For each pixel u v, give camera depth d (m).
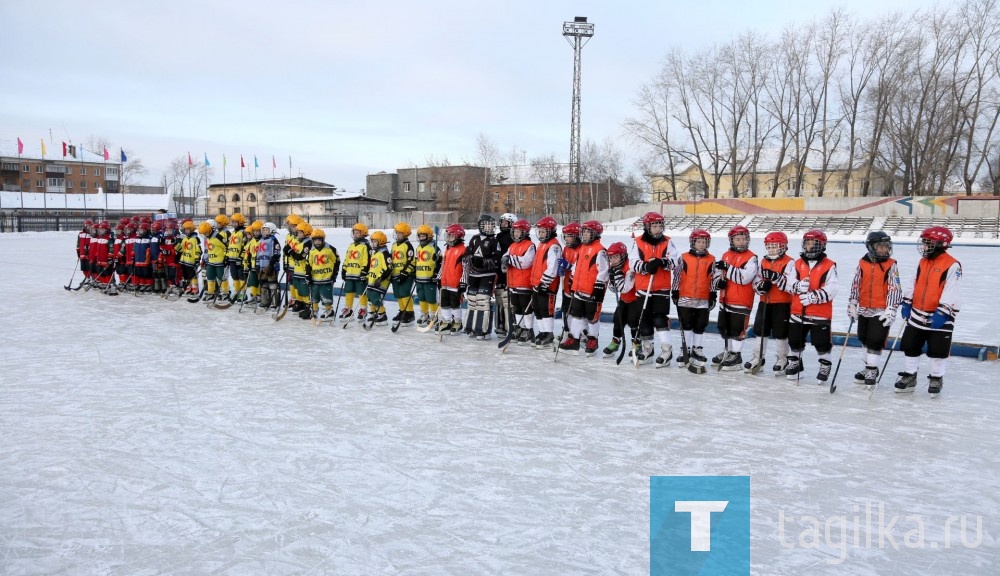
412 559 3.39
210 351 8.65
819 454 4.98
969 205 46.22
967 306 12.67
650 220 7.79
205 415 5.79
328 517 3.86
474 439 5.23
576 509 4.00
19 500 4.09
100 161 87.31
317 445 5.06
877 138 52.50
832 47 53.50
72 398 6.30
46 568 3.30
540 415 5.90
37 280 17.39
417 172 72.62
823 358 7.23
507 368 7.83
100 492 4.20
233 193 73.19
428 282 10.36
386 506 4.02
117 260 14.59
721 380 7.39
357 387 6.81
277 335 9.92
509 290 9.09
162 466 4.63
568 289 8.86
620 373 7.66
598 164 68.44
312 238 11.00
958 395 6.79
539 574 3.26
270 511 3.94
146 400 6.25
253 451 4.92
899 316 10.98
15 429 5.40
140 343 9.16
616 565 3.35
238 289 13.09
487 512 3.95
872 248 6.78
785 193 72.12
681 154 59.88
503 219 9.72
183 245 13.62
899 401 6.55
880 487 4.39
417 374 7.44
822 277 7.02
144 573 3.25
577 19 50.09
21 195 65.81
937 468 4.73
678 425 5.66
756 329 7.64
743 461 4.82
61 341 9.27
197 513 3.91
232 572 3.26
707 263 7.77
